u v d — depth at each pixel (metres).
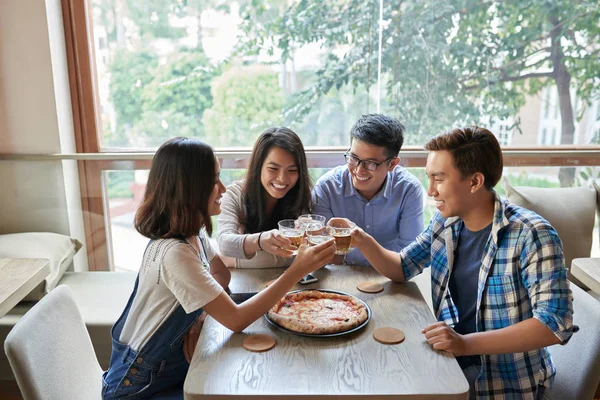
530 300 1.35
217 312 1.29
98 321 2.05
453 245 1.54
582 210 2.43
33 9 2.33
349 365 1.16
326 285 1.62
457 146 1.37
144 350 1.35
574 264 1.87
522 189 2.47
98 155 2.44
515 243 1.35
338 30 2.61
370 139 1.76
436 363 1.17
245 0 2.58
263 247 1.66
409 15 2.57
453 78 2.64
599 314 1.38
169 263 1.30
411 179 2.01
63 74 2.50
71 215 2.52
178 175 1.32
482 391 1.41
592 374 1.37
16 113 2.44
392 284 1.63
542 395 1.44
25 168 2.46
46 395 1.30
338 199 2.02
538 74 2.63
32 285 1.76
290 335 1.29
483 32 2.58
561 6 2.54
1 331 2.04
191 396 1.06
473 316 1.52
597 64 2.61
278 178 1.79
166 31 2.59
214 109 2.70
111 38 2.57
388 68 2.64
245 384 1.09
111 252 2.59
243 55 2.64
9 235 2.42
